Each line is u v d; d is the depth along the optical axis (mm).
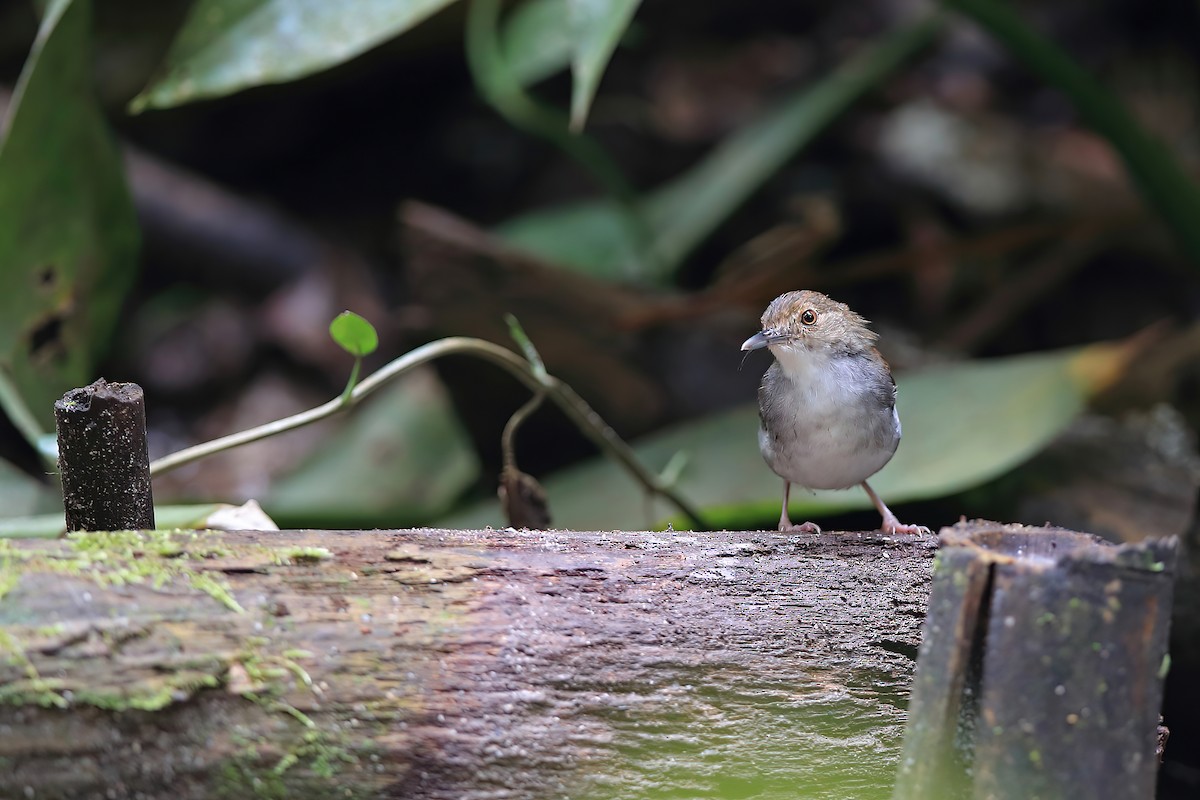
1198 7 17609
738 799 5188
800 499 9648
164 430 15336
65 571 4762
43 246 8789
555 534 5691
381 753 4852
